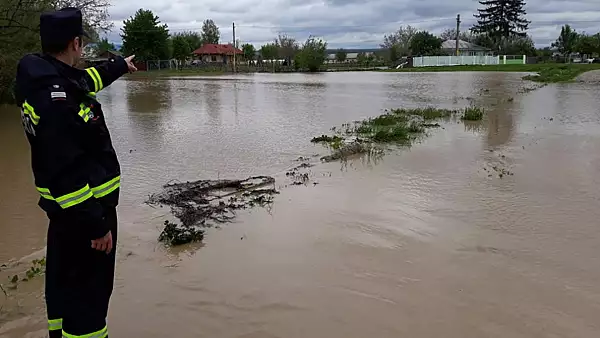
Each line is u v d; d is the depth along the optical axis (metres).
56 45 2.88
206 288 4.64
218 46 88.25
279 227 6.17
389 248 5.54
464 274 4.92
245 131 13.80
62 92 2.73
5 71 16.97
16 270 5.05
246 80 43.91
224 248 5.56
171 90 31.27
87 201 2.80
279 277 4.86
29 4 15.96
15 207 7.09
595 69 44.00
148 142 12.15
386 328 4.01
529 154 10.19
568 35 93.25
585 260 5.22
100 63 3.22
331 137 12.52
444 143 11.62
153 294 4.53
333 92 28.44
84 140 2.84
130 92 29.62
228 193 7.62
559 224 6.20
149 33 66.56
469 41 95.06
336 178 8.47
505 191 7.58
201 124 15.33
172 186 7.93
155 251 5.48
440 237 5.84
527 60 75.56
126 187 7.93
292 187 7.92
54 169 2.70
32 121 2.72
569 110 17.36
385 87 32.22
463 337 3.90
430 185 7.96
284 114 17.78
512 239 5.76
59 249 2.98
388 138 12.03
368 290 4.61
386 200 7.21
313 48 63.94
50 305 3.10
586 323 4.09
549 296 4.50
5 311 4.22
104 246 2.96
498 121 15.09
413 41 78.75
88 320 3.09
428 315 4.20
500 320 4.13
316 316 4.18
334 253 5.41
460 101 21.91
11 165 9.72
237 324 4.06
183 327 4.01
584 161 9.48
